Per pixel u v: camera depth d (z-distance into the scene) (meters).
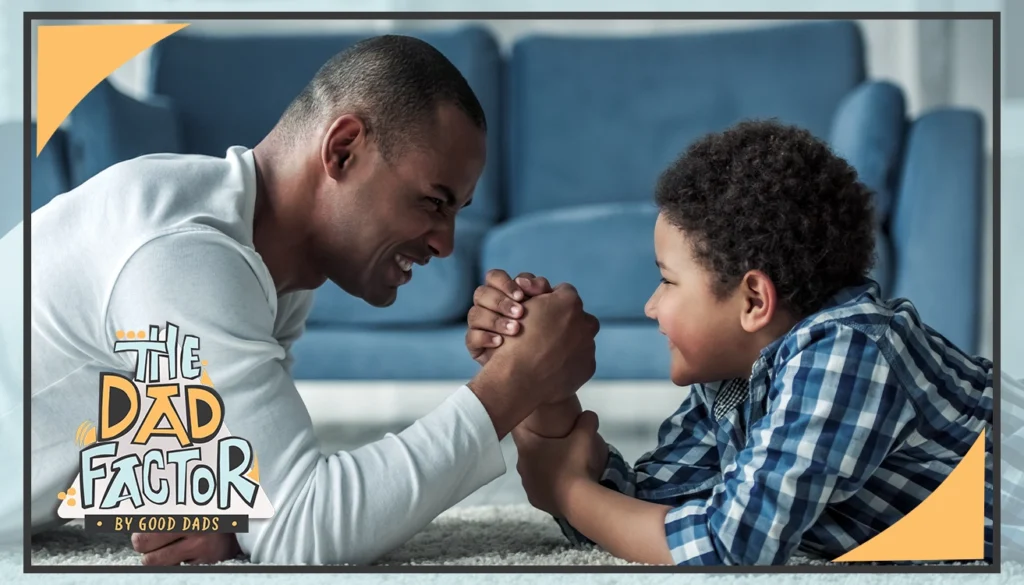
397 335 2.08
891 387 0.93
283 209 1.05
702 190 1.01
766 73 2.61
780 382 0.95
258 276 0.97
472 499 1.57
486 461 0.94
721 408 1.11
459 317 2.12
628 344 2.07
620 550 0.98
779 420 0.93
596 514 1.00
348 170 1.03
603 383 2.07
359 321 2.09
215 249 0.94
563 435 1.06
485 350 1.03
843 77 2.59
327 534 0.90
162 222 0.95
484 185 2.58
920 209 2.11
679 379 1.07
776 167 1.00
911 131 2.16
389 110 1.02
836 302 1.01
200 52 2.57
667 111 2.63
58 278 0.98
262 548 0.91
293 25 2.79
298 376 2.07
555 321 1.00
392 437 0.93
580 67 2.66
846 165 1.05
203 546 0.95
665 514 0.96
